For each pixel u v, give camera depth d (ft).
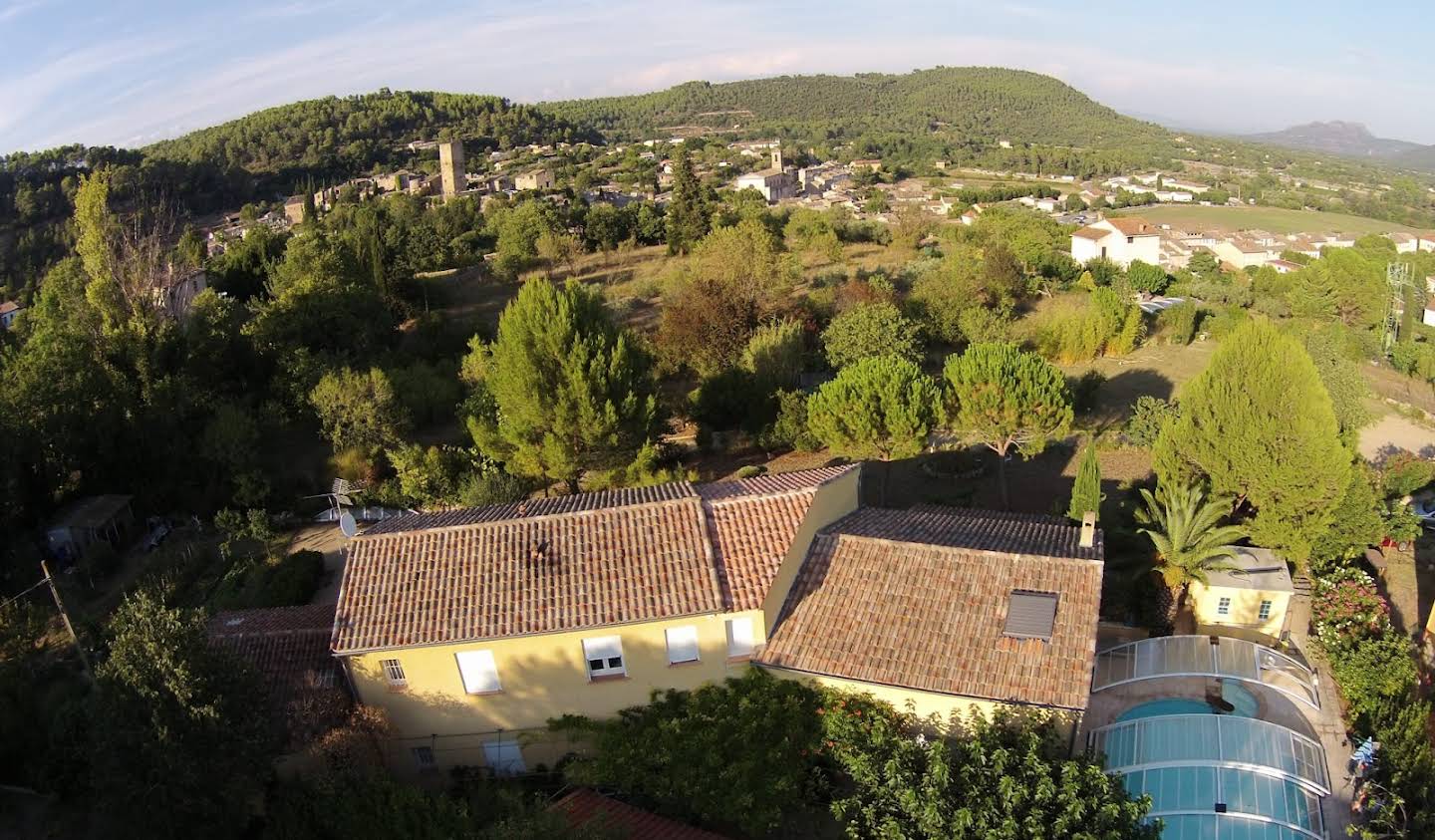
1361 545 96.73
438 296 256.73
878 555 77.92
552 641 69.87
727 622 71.20
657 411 128.36
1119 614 89.56
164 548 124.26
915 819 53.26
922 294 218.59
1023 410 115.24
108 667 60.34
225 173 511.40
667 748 68.44
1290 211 579.07
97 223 185.26
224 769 59.67
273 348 180.34
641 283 267.80
